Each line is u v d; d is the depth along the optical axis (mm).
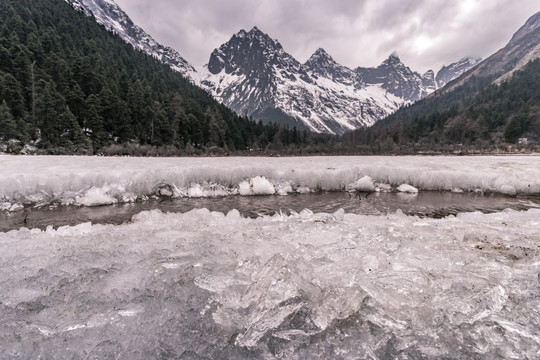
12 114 32469
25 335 1478
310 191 9617
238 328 1566
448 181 9906
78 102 39094
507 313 1651
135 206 7219
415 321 1581
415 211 6965
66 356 1369
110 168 9492
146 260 2361
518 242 2812
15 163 10641
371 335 1494
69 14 75438
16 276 2072
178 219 3959
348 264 2262
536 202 7965
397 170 10414
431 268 2234
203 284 1968
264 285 1860
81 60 45875
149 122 45938
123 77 53938
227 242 2787
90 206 7062
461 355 1380
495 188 9344
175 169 9234
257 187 9148
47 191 7117
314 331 1523
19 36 49500
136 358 1355
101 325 1550
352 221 3883
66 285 1938
